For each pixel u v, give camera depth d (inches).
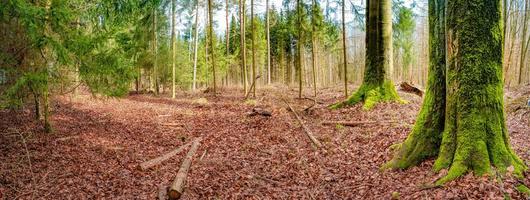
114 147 391.5
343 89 1203.9
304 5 820.0
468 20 221.3
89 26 403.9
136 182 279.4
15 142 373.1
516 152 260.2
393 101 566.9
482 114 221.6
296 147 377.7
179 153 374.6
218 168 315.6
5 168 293.6
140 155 364.2
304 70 1748.3
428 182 223.3
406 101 573.6
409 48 1502.2
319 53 1790.1
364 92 589.9
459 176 212.4
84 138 419.8
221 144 412.5
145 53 976.3
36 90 358.0
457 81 229.3
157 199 246.1
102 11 432.5
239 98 949.8
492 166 211.0
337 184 260.2
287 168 309.3
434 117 260.2
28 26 294.4
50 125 430.3
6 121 465.7
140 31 677.9
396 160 268.2
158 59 1060.5
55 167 309.3
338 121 479.8
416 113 490.0
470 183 203.8
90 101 772.0
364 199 225.8
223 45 1856.5
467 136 221.8
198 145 407.5
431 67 266.1
